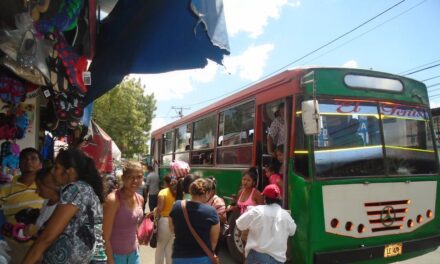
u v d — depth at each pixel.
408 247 5.75
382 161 5.89
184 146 12.23
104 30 5.43
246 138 7.62
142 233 5.37
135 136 31.44
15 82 4.21
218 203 5.56
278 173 6.48
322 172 5.45
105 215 3.81
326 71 5.78
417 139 6.36
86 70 4.78
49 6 3.57
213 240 3.81
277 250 4.18
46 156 6.21
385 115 6.10
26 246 3.91
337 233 5.38
